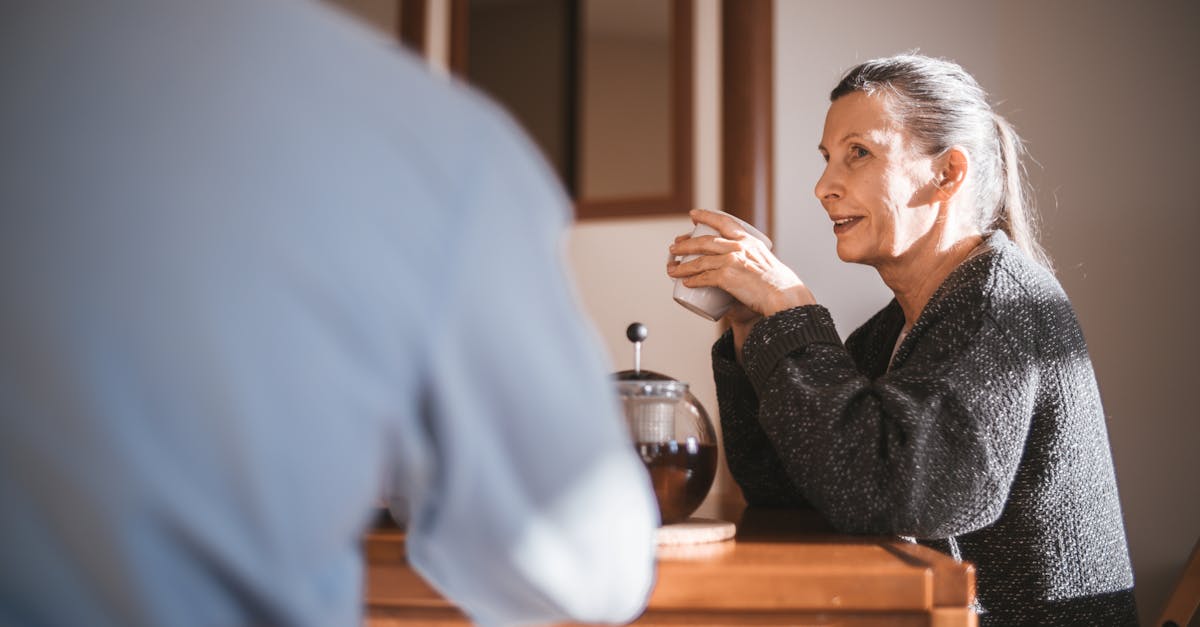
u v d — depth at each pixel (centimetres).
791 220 237
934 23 231
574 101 268
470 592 57
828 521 112
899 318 153
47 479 43
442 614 83
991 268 122
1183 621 159
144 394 44
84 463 43
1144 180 215
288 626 46
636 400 105
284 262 45
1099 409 129
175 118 46
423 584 83
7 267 44
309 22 50
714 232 131
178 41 47
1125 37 219
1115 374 214
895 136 136
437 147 49
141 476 43
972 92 141
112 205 44
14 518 44
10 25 48
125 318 44
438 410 48
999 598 124
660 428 105
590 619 57
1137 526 210
